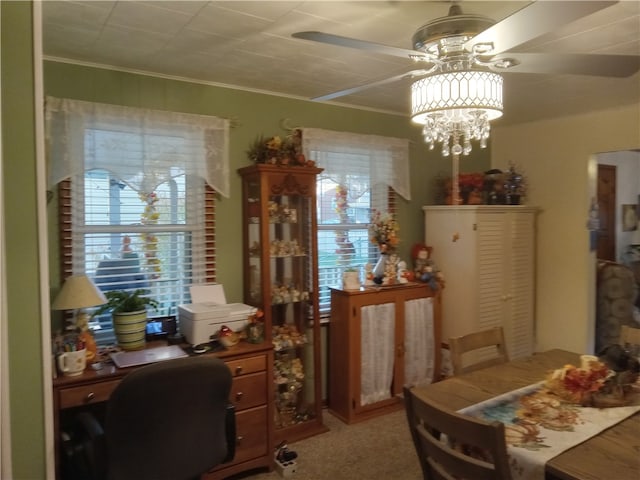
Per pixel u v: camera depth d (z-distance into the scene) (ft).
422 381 12.07
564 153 13.42
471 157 14.79
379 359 11.35
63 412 7.70
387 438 10.26
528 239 13.53
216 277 10.34
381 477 8.73
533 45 7.62
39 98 5.74
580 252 13.19
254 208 10.26
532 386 6.88
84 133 8.61
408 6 6.31
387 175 12.73
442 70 5.66
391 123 13.03
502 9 6.33
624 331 8.28
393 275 11.89
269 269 10.00
